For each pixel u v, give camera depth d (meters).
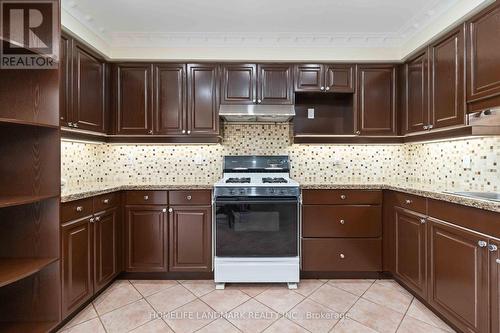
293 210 2.48
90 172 2.88
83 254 2.05
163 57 2.76
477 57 1.87
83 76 2.38
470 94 1.92
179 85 2.79
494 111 1.76
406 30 2.56
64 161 2.51
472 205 1.59
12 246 1.81
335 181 3.09
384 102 2.82
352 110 2.87
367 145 3.10
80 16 2.27
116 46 2.74
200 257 2.58
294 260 2.46
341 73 2.82
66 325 1.88
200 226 2.57
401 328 1.83
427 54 2.40
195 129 2.80
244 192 2.48
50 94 1.82
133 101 2.79
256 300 2.21
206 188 2.57
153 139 2.84
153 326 1.86
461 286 1.69
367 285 2.48
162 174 3.08
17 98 1.83
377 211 2.60
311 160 3.11
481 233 1.55
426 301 2.05
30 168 1.82
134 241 2.58
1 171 1.82
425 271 2.04
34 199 1.64
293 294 2.32
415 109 2.58
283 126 3.10
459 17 1.97
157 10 2.27
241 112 2.70
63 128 2.11
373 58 2.77
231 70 2.81
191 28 2.58
